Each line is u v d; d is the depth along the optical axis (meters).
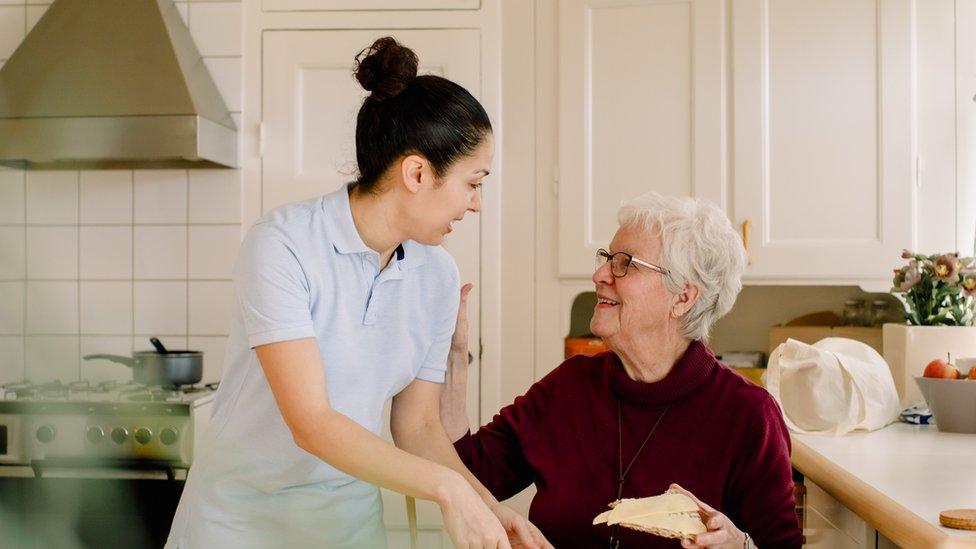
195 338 2.83
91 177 2.87
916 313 2.04
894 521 1.15
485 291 2.83
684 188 2.74
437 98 1.23
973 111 2.62
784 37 2.69
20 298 2.88
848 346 1.85
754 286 3.04
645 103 2.76
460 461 1.48
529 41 2.82
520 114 2.82
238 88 2.82
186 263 2.84
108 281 2.86
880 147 2.65
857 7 2.65
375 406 1.41
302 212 1.30
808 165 2.68
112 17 2.67
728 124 2.71
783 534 1.35
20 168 2.85
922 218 2.64
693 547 1.18
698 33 2.72
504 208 2.83
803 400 1.75
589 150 2.78
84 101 2.54
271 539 1.39
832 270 2.67
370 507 1.47
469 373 2.83
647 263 1.39
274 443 1.34
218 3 2.82
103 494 2.41
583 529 1.44
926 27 2.64
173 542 1.42
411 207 1.27
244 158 2.83
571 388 1.52
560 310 2.81
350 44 2.82
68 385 2.59
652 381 1.44
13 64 2.62
